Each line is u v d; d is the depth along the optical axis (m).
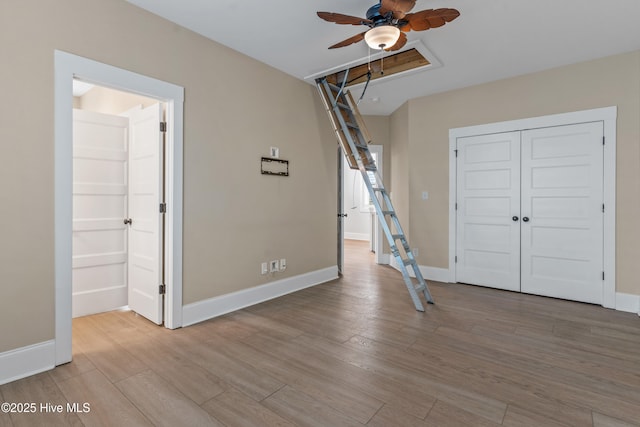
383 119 5.64
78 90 4.67
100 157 3.16
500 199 4.00
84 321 2.96
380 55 3.38
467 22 2.70
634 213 3.23
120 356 2.29
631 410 1.70
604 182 3.38
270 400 1.79
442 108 4.40
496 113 3.99
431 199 4.52
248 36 2.98
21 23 1.99
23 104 2.00
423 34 2.89
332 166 4.60
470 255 4.24
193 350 2.39
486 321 2.97
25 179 2.02
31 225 2.04
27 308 2.03
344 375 2.04
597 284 3.43
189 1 2.45
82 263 3.07
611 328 2.81
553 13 2.57
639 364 2.18
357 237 9.41
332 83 4.15
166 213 2.82
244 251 3.39
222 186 3.16
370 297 3.74
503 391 1.87
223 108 3.16
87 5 2.25
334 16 2.19
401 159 5.03
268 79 3.61
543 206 3.72
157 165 2.84
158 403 1.76
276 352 2.36
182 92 2.81
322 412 1.69
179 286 2.82
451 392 1.86
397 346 2.46
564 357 2.29
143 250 3.05
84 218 3.09
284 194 3.85
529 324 2.90
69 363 2.19
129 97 3.68
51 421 1.61
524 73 3.76
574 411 1.69
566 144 3.57
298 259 4.06
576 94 3.50
